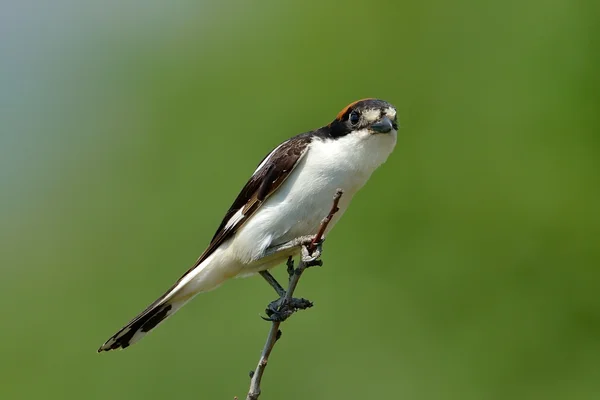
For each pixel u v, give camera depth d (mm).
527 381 13766
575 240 14148
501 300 14031
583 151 14266
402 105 15281
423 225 14453
